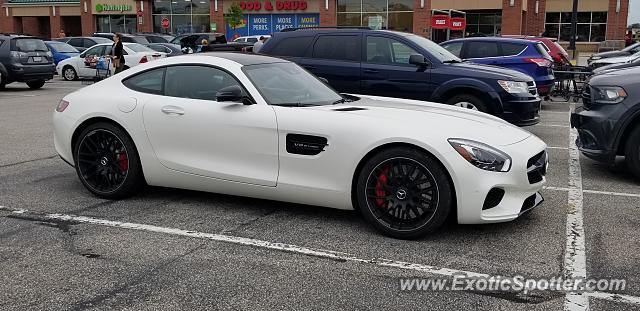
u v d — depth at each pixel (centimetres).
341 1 3544
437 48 920
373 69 882
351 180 464
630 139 637
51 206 546
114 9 4019
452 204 442
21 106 1361
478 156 432
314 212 524
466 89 850
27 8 4306
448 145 433
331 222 497
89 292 365
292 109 490
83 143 568
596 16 3538
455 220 452
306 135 472
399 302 353
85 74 2150
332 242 451
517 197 450
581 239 459
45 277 387
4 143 881
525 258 420
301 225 489
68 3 4181
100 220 504
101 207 543
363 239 457
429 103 573
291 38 942
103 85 579
